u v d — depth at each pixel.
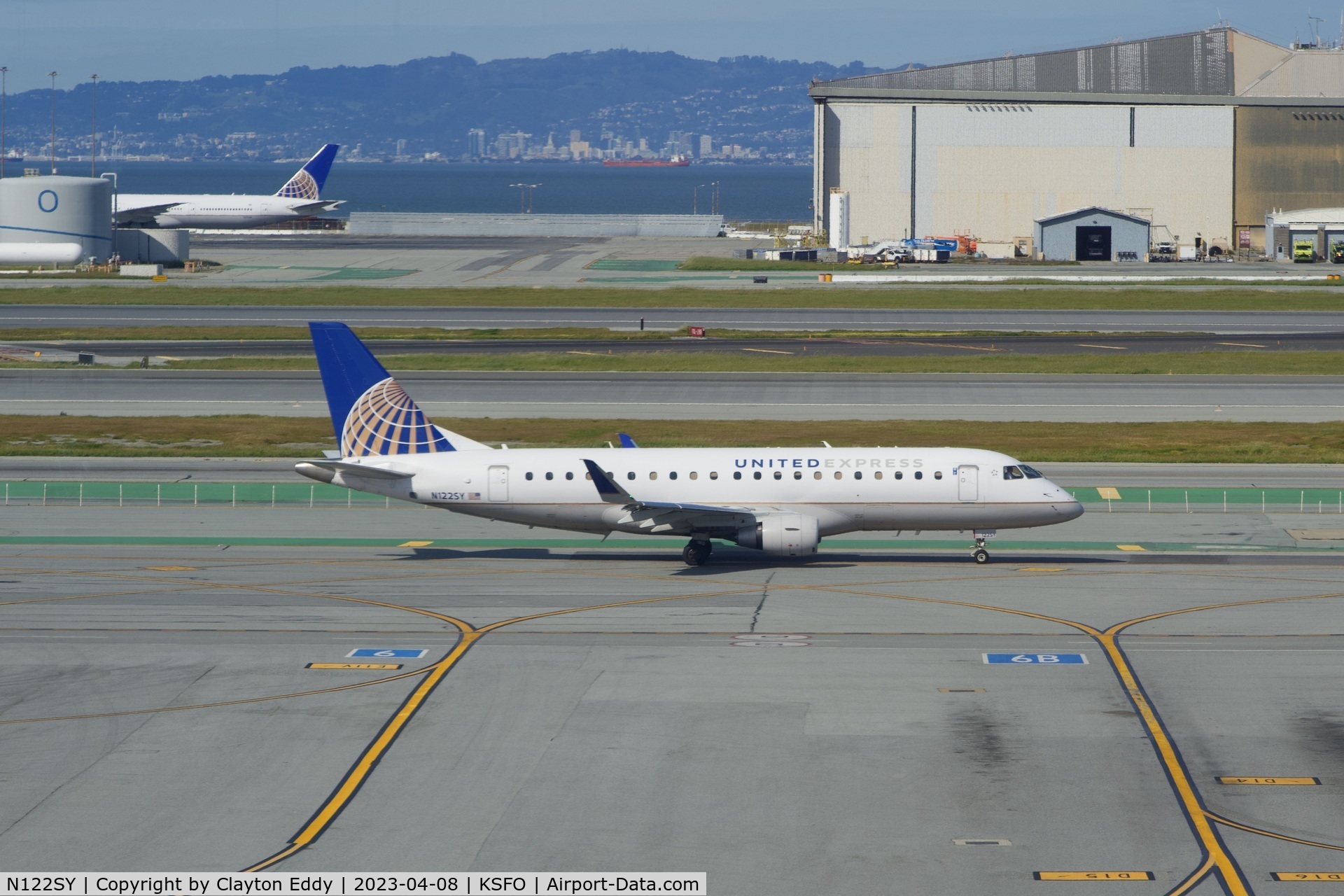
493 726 130.25
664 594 183.62
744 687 141.38
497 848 104.25
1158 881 98.00
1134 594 181.75
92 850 103.88
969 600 179.00
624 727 129.88
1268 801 111.88
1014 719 131.25
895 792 114.06
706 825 108.19
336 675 146.12
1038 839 105.06
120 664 150.12
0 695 139.38
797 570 199.25
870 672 146.25
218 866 101.38
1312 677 143.38
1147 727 128.75
